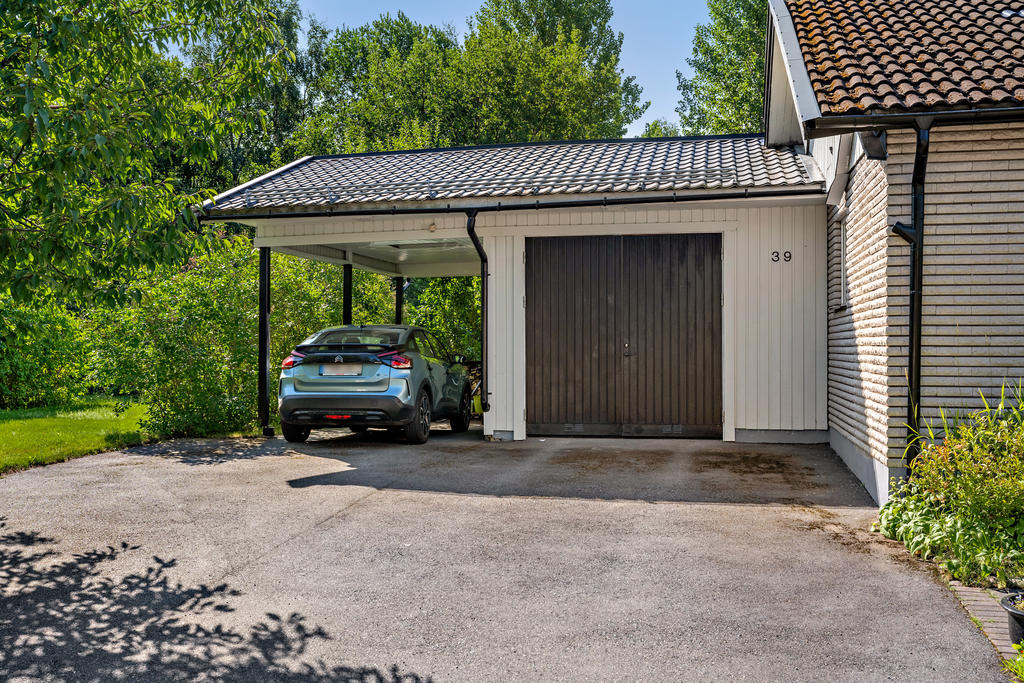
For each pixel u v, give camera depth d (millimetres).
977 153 6316
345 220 11398
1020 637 3881
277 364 12922
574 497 7266
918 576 5000
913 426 6352
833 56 7395
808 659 3828
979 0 8750
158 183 6277
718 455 9531
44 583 4980
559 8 41031
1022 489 5207
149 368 11328
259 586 4914
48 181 5465
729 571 5121
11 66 5375
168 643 4086
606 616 4391
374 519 6484
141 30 6410
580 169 11664
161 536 5996
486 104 32812
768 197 9672
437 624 4301
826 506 6871
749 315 10586
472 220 10602
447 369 11914
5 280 5730
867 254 7434
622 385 11016
